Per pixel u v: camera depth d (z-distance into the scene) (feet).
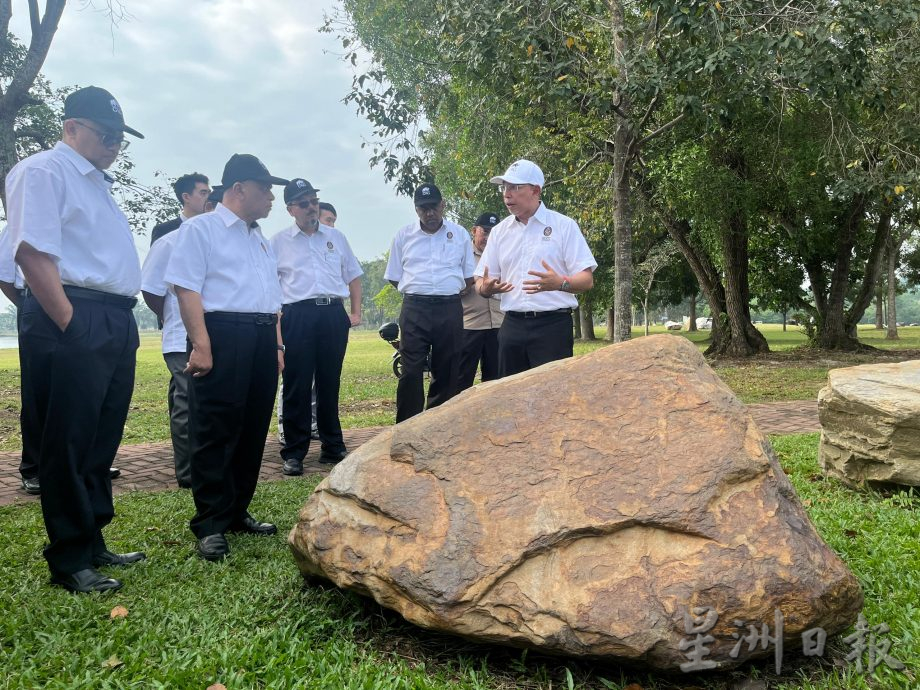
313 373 20.75
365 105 38.86
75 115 10.82
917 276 111.14
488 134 41.29
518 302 15.79
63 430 10.50
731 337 64.90
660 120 45.50
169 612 9.80
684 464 8.43
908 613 9.36
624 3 34.58
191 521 12.82
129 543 13.32
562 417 9.12
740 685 7.88
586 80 32.12
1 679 7.97
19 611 9.76
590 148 40.11
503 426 9.11
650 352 9.89
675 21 26.40
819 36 27.27
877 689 7.85
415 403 20.92
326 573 9.06
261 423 13.56
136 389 45.34
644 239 82.33
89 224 10.78
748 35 27.86
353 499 9.23
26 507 16.34
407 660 8.55
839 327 68.33
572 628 7.44
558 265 15.65
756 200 54.08
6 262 14.78
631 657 7.39
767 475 8.52
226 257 12.79
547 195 53.06
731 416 9.04
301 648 8.64
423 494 8.73
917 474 15.60
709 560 7.74
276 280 13.91
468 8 30.55
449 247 20.94
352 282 22.09
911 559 11.47
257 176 12.95
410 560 8.20
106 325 10.92
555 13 29.94
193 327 12.23
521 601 7.67
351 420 31.24
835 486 17.48
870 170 41.65
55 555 10.82
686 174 47.62
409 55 41.91
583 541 8.04
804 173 52.60
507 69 31.22
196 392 12.63
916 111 42.16
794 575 7.70
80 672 8.21
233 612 9.66
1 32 35.83
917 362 17.75
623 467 8.48
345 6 44.55
